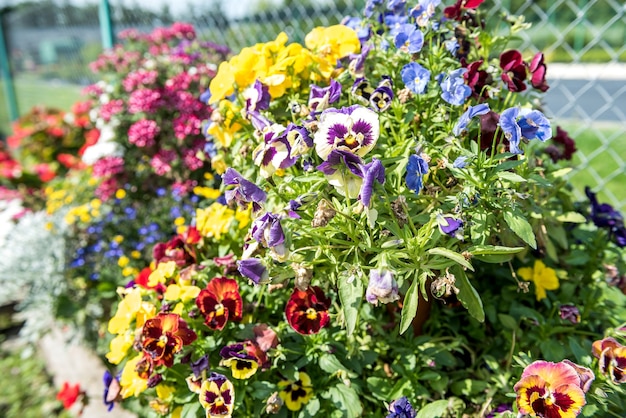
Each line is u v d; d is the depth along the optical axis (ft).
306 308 5.63
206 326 5.93
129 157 11.36
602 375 5.13
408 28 5.64
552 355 5.63
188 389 5.77
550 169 6.47
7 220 12.68
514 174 4.92
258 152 5.15
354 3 11.48
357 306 4.78
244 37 13.41
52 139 19.11
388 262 4.64
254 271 4.92
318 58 6.16
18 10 29.68
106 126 11.75
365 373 6.15
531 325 6.14
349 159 4.56
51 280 10.43
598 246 6.64
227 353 5.42
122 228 10.56
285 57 6.00
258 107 5.66
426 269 4.82
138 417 7.47
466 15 6.40
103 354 9.20
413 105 5.84
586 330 6.35
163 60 11.68
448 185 5.38
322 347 5.59
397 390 5.65
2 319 13.01
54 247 10.83
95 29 20.94
